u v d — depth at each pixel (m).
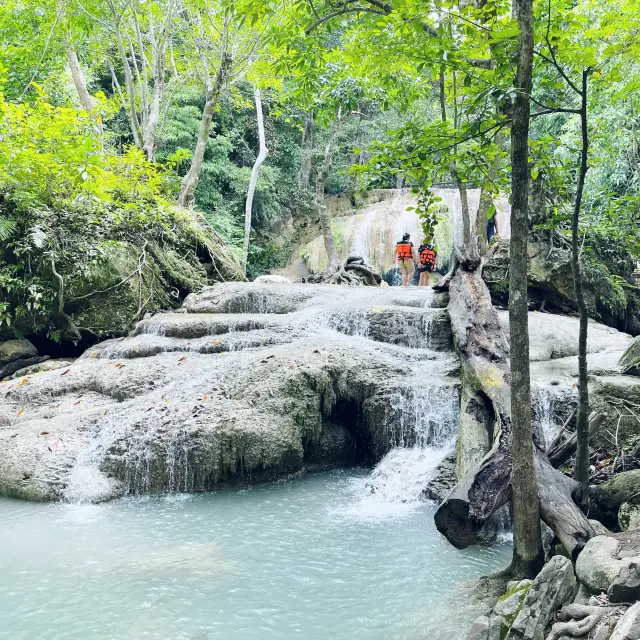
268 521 5.44
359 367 7.45
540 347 8.24
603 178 9.95
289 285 11.88
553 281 10.28
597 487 4.52
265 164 27.66
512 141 3.38
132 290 10.84
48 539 5.07
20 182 10.03
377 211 23.03
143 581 4.24
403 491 6.09
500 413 5.38
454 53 3.89
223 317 10.09
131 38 15.54
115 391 7.84
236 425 6.48
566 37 4.19
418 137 3.93
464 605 3.64
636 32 3.85
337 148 25.70
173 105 22.70
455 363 7.76
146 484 6.33
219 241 14.15
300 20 5.38
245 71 14.93
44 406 7.89
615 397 5.80
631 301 11.38
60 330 10.49
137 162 12.06
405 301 10.02
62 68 15.95
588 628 2.67
